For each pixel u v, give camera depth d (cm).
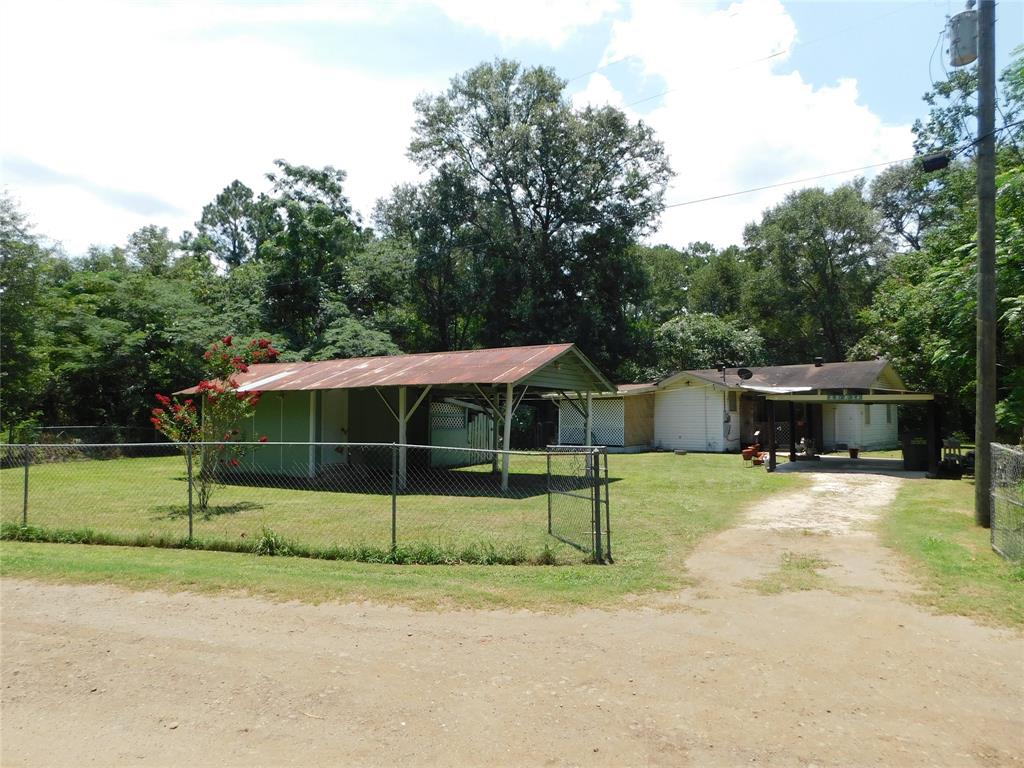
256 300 3309
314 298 3384
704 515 1073
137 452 2598
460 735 355
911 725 366
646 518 1041
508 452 823
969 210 1698
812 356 4419
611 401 2658
